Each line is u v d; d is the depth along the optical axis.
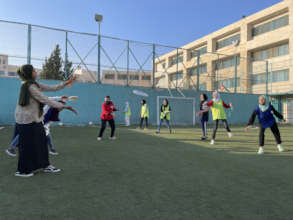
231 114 20.78
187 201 2.52
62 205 2.36
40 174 3.52
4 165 4.05
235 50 33.16
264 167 4.21
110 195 2.66
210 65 20.94
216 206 2.40
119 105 16.47
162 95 17.89
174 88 18.42
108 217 2.09
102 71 16.08
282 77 27.41
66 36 15.04
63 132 10.06
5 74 13.48
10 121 13.48
